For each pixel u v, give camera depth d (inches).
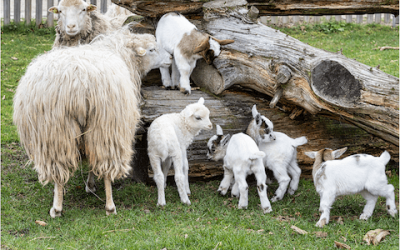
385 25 531.5
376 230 165.3
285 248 150.4
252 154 181.8
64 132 160.1
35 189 208.2
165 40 232.7
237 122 230.4
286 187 202.1
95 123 162.6
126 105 170.7
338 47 436.8
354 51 421.7
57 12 231.8
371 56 401.4
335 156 189.6
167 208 187.6
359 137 244.2
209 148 211.5
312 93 195.6
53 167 165.3
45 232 163.3
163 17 239.9
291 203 199.6
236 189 201.6
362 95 183.5
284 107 236.1
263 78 218.8
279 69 204.8
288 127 235.5
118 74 170.6
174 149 189.3
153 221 173.8
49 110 157.5
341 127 242.1
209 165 224.5
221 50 233.3
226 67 229.5
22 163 234.7
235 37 235.6
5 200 190.7
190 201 197.0
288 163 205.2
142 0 234.8
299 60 201.6
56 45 242.2
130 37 214.7
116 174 171.3
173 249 147.5
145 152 217.0
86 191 205.3
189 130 199.0
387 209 182.7
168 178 220.1
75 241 155.9
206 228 163.0
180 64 226.5
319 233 163.2
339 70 185.6
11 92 329.4
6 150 245.6
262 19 515.8
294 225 171.2
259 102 239.5
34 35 463.8
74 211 182.4
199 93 237.1
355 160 178.4
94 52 175.6
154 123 192.5
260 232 165.5
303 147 235.1
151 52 214.8
